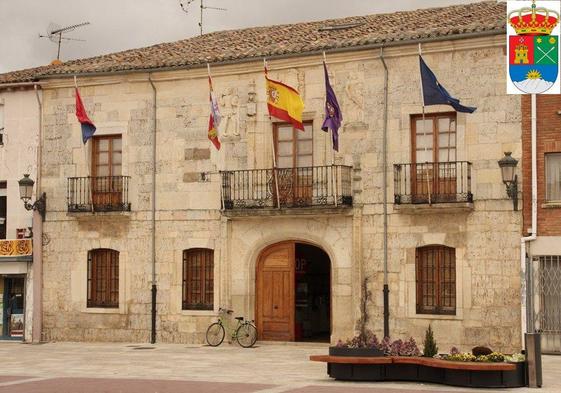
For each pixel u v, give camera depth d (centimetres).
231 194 2578
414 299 2375
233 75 2616
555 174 2264
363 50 2452
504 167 2241
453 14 2625
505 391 1544
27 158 2852
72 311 2777
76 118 2794
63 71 2800
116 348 2525
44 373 1889
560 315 2234
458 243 2333
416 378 1673
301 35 2747
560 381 1695
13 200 2867
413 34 2389
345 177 2458
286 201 2508
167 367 1991
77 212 2742
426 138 2405
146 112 2719
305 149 2536
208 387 1599
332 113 2341
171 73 2680
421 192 2384
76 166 2784
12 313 2842
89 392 1552
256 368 1958
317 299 2755
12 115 2880
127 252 2717
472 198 2320
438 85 2227
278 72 2561
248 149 2586
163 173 2691
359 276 2439
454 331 2323
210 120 2469
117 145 2761
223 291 2600
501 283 2283
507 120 2302
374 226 2433
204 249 2648
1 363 2117
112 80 2753
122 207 2702
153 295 2678
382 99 2439
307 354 2295
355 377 1692
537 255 2253
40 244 2814
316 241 2511
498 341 2277
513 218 2280
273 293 2584
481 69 2333
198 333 2628
